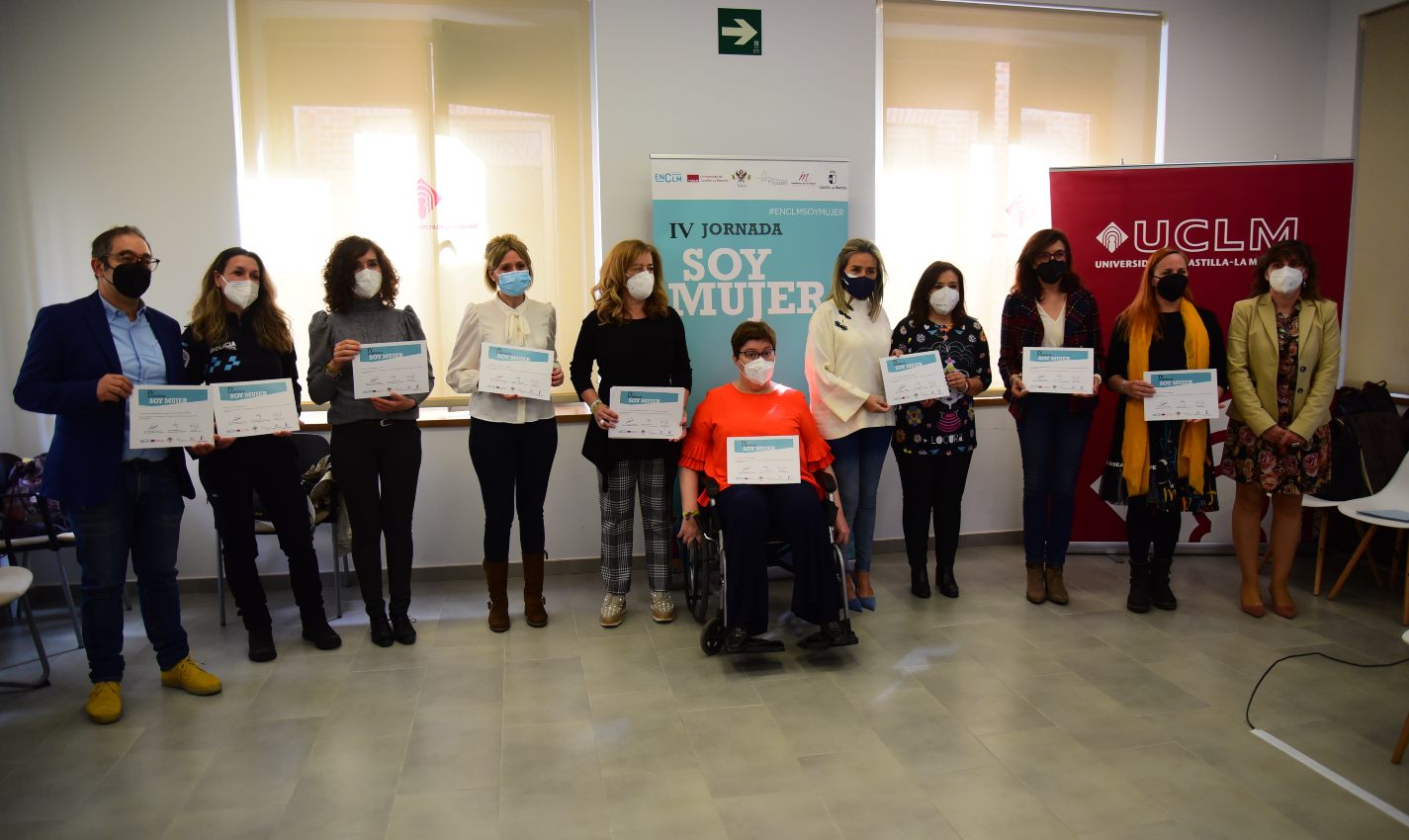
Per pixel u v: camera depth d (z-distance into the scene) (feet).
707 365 12.78
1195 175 13.57
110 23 12.05
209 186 12.44
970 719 8.44
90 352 8.40
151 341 8.93
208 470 9.65
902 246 14.40
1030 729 8.23
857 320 11.59
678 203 12.49
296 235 12.79
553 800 7.07
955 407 11.69
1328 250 13.65
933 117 14.26
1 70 11.89
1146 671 9.56
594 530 13.67
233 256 9.37
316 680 9.55
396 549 10.61
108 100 12.14
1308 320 10.82
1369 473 12.34
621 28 12.98
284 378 9.82
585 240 13.50
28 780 7.45
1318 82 15.05
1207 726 8.27
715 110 13.34
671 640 10.66
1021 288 11.80
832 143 13.73
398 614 10.70
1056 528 11.78
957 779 7.36
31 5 11.87
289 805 7.02
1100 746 7.89
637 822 6.75
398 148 12.87
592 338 10.98
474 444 10.69
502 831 6.65
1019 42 14.38
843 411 11.34
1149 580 11.69
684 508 10.53
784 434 10.30
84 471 8.32
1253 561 11.42
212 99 12.35
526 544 11.05
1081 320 11.59
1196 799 7.02
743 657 10.09
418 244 13.03
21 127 12.00
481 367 10.39
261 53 12.50
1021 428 11.82
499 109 13.05
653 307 10.98
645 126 13.17
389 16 12.67
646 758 7.75
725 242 12.64
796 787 7.25
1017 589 12.52
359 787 7.30
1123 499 11.44
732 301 12.73
